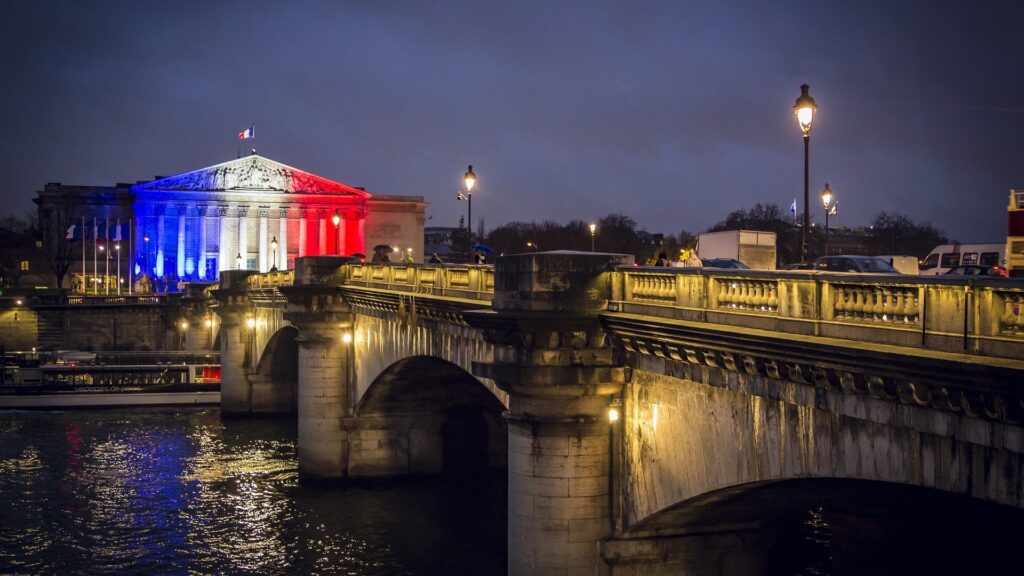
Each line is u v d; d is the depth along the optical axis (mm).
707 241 62125
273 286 75562
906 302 16734
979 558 24594
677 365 23875
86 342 131000
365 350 52406
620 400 27219
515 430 27891
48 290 152250
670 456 24750
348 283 54969
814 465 19172
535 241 186125
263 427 79812
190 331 114812
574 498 27234
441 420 56031
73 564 42656
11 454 67188
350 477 54938
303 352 55312
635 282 25875
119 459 65375
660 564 27062
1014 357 14562
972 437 15414
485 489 54406
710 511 25609
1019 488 14805
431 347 41156
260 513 50094
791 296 19359
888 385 16656
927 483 16500
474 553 42625
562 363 26750
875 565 26297
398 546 43844
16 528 48188
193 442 72312
